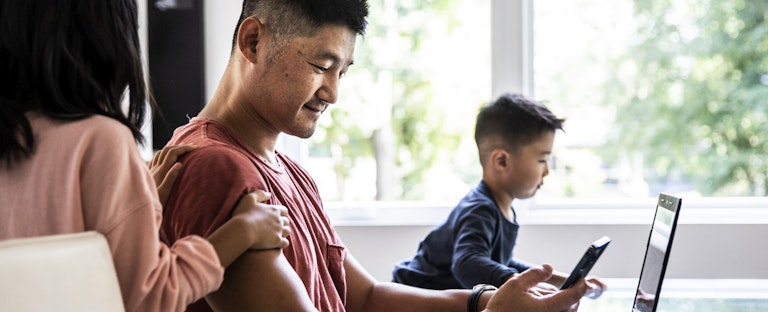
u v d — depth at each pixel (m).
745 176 2.96
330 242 1.49
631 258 2.72
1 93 1.06
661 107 2.95
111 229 1.03
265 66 1.39
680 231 2.70
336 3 1.38
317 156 3.13
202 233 1.22
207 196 1.23
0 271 0.81
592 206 2.87
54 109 1.06
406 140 3.19
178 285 1.07
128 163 1.06
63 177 1.03
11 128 1.02
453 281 2.35
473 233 2.28
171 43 2.74
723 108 2.95
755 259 2.67
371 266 2.82
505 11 2.84
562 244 2.75
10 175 1.04
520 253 2.77
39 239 0.87
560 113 2.95
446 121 3.09
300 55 1.38
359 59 3.10
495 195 2.45
